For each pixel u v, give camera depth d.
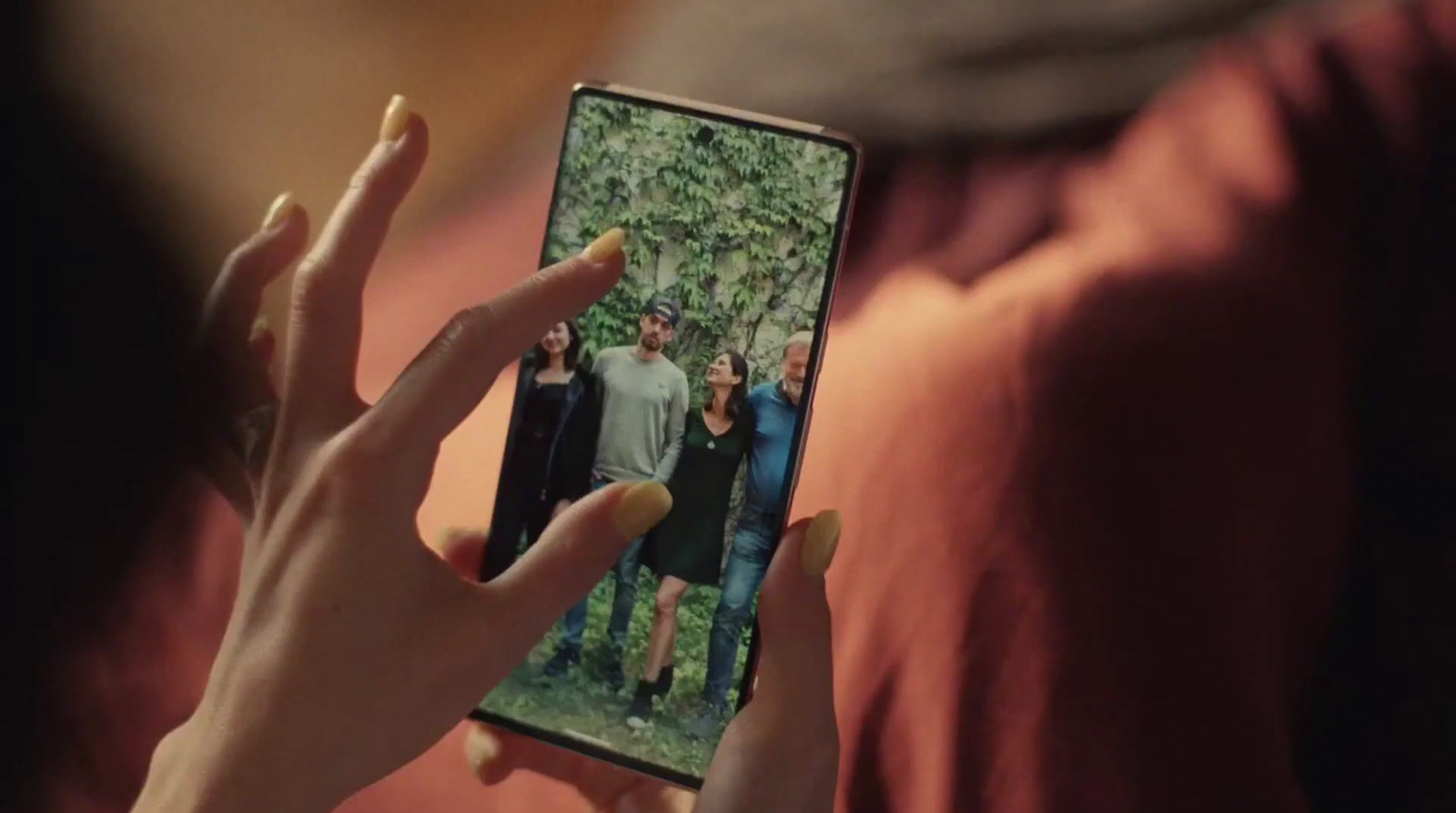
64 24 0.87
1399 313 0.65
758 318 0.60
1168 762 0.65
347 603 0.48
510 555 0.62
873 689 0.70
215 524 0.81
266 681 0.48
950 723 0.68
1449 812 0.62
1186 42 0.70
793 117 0.76
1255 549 0.65
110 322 0.83
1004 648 0.68
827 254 0.59
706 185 0.61
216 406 0.75
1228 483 0.66
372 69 0.82
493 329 0.49
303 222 0.71
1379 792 0.63
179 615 0.82
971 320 0.71
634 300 0.61
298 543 0.49
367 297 0.81
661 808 0.66
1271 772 0.64
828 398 0.72
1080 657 0.66
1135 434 0.67
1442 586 0.63
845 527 0.71
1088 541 0.67
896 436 0.71
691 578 0.61
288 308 0.82
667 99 0.61
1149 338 0.68
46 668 0.83
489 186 0.81
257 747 0.47
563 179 0.62
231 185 0.84
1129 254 0.69
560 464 0.62
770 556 0.60
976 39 0.72
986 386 0.69
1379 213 0.66
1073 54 0.71
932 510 0.69
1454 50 0.65
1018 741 0.67
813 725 0.53
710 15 0.78
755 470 0.60
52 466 0.83
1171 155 0.69
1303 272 0.66
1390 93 0.66
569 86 0.80
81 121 0.86
